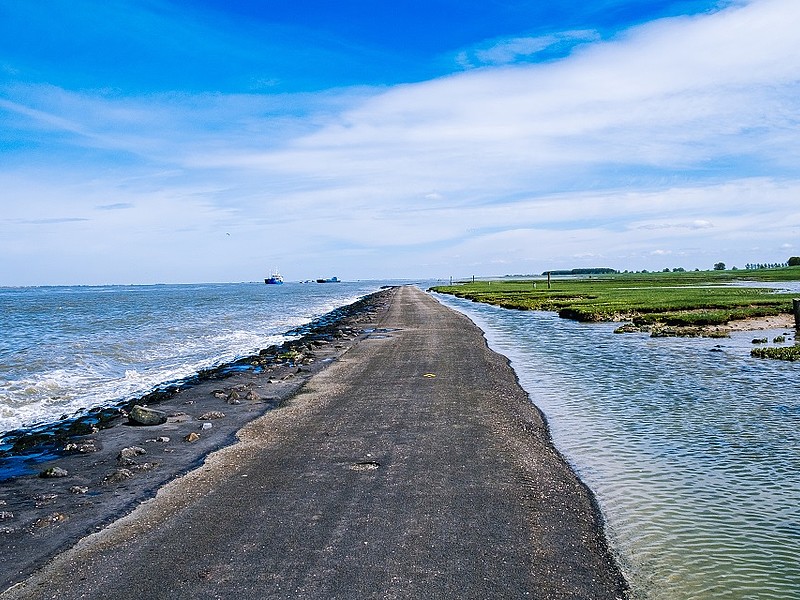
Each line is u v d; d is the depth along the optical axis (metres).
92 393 21.92
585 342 32.34
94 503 9.80
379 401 17.53
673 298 65.81
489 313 59.56
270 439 13.66
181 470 11.52
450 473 10.93
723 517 9.05
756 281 136.75
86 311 81.62
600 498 9.79
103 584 7.03
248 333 46.59
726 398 17.22
